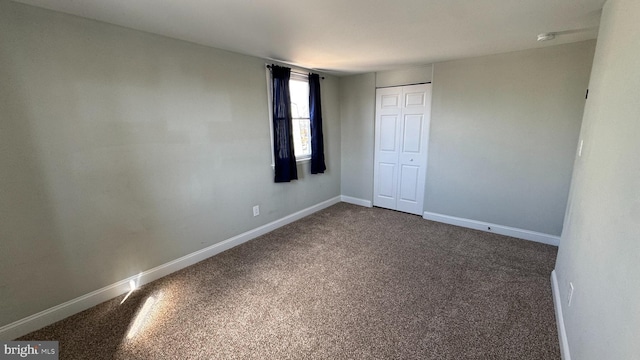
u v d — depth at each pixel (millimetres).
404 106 4023
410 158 4121
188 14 1868
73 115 1932
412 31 2252
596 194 1401
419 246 3115
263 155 3377
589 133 1787
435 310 2047
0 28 1624
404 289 2314
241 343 1770
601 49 1762
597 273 1223
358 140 4562
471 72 3264
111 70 2074
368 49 2797
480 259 2789
